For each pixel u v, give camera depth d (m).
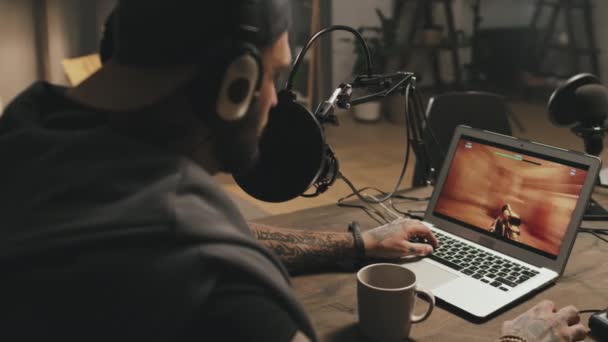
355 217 1.60
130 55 0.65
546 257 1.28
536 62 7.12
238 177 1.08
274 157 1.05
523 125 5.75
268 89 0.73
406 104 1.42
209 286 0.56
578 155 1.30
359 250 1.31
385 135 5.38
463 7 7.12
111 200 0.59
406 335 1.04
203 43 0.63
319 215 1.62
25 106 0.80
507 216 1.37
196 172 0.63
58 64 4.66
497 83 7.16
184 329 0.55
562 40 6.92
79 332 0.54
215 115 0.65
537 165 1.36
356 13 6.16
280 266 0.65
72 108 0.82
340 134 5.43
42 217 0.58
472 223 1.42
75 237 0.55
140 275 0.55
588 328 1.07
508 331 1.01
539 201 1.33
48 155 0.64
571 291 1.21
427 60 6.89
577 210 1.27
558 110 1.71
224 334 0.56
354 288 1.22
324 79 5.93
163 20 0.62
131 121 0.65
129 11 0.64
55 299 0.54
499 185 1.41
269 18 0.68
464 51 7.17
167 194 0.58
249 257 0.60
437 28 6.36
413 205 1.68
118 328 0.54
